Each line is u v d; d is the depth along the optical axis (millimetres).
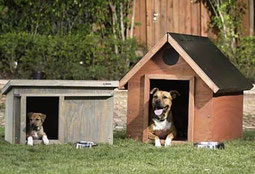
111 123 8680
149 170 6605
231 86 8789
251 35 17875
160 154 7672
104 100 8680
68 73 15352
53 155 7500
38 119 8570
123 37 16781
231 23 17391
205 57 8945
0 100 13602
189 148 8148
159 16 17469
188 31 17750
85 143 8227
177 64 8758
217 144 8242
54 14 16297
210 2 17578
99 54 15766
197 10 17766
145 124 8859
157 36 17438
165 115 8703
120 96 14789
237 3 17734
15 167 6691
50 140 8445
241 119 9539
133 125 9070
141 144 8609
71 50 15461
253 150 8133
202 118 8625
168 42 8719
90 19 16625
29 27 16312
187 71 8695
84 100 8570
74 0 16203
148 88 8906
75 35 15977
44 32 16312
